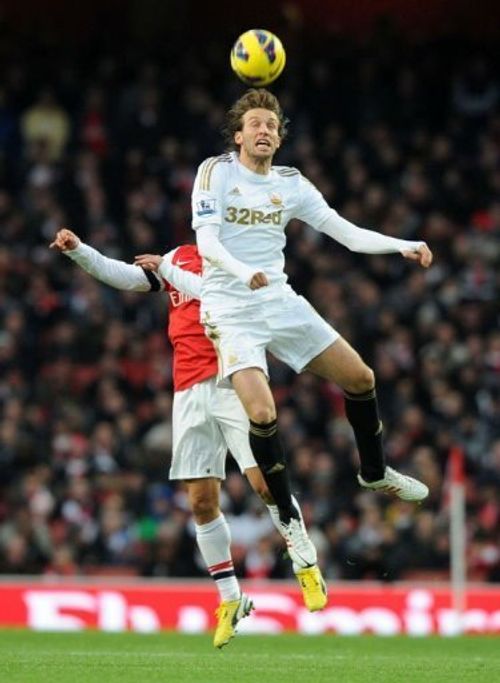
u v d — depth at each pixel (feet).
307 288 101.71
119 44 125.90
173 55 122.72
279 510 46.01
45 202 108.99
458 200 110.22
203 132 114.11
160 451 88.48
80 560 83.30
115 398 93.86
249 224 45.96
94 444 89.71
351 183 109.91
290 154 111.45
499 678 42.52
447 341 97.14
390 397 94.53
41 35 125.18
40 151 113.80
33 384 96.78
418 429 91.15
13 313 99.66
